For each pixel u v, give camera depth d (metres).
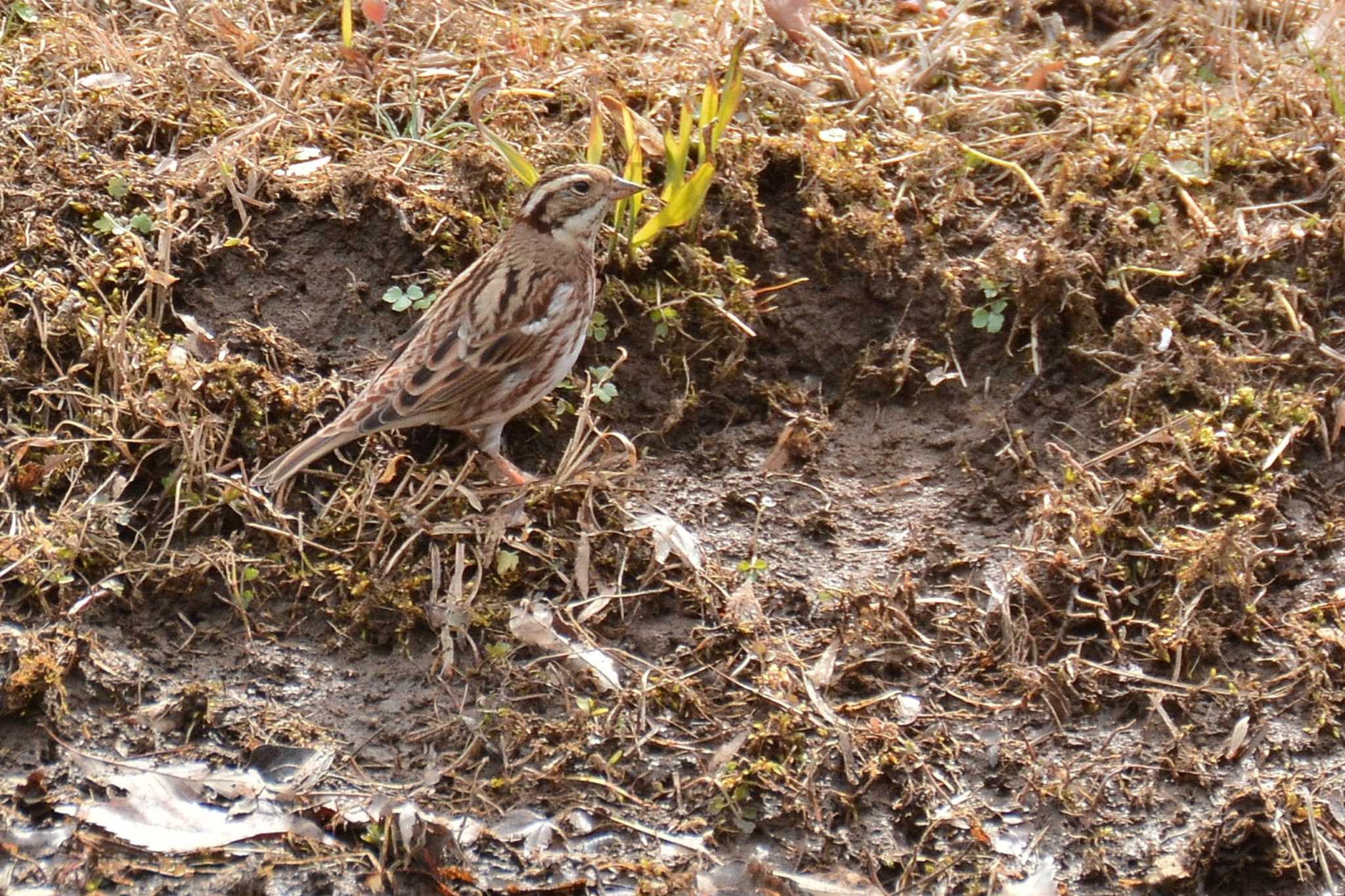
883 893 9.92
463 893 9.80
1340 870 10.07
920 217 13.33
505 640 10.90
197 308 12.38
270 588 11.09
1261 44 15.18
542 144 13.53
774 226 13.20
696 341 12.66
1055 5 15.72
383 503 11.45
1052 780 10.41
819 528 11.87
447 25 14.77
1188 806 10.32
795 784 10.33
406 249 12.78
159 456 11.56
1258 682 10.91
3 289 12.05
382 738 10.45
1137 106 14.36
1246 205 13.50
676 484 12.08
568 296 11.65
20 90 13.47
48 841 9.89
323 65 14.25
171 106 13.55
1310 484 11.98
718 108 13.29
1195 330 12.77
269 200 12.86
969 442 12.38
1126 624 11.23
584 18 15.07
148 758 10.29
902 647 11.08
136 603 10.91
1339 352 12.60
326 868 9.87
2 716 10.31
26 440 11.39
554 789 10.27
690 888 9.82
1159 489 11.78
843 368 12.81
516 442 12.23
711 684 10.84
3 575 10.77
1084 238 13.19
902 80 14.73
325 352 12.35
